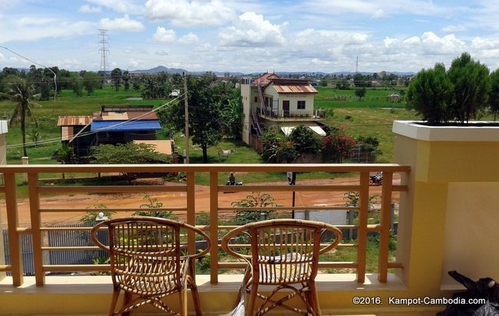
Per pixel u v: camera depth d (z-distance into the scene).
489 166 2.24
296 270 2.01
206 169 2.30
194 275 2.31
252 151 30.33
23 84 26.36
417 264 2.45
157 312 2.41
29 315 2.39
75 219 13.53
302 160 26.61
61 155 23.59
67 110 35.16
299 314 2.22
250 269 2.12
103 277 2.56
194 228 2.03
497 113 2.45
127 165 2.28
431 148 2.23
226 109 32.78
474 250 2.53
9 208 2.35
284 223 1.91
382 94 49.19
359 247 2.50
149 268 2.00
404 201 2.51
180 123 27.66
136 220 1.96
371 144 27.45
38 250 2.39
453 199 2.48
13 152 25.84
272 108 31.14
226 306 2.42
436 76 2.43
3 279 2.52
